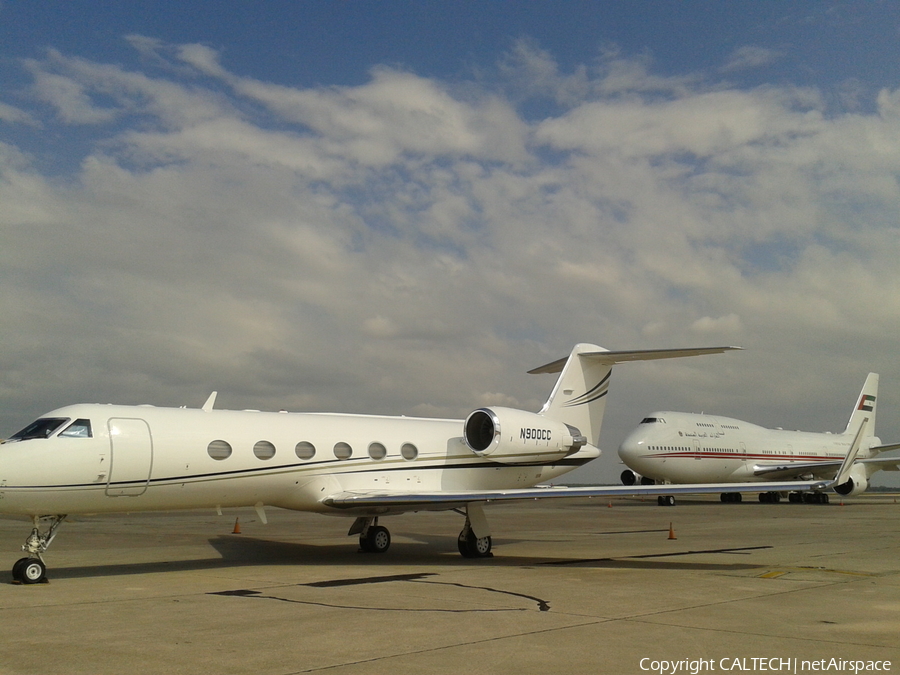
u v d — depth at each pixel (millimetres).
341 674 6434
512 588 11180
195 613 9086
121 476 12383
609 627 8320
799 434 50781
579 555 16281
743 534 22156
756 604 9852
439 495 14258
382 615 8961
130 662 6812
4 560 14930
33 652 7180
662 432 42375
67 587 11266
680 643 7586
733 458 44656
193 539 19766
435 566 14109
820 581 12086
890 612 9336
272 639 7691
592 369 19359
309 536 20828
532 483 18266
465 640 7652
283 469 14352
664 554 16453
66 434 12008
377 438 15992
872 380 54781
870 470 46125
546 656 7035
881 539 20281
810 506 42562
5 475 11258
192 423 13461
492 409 16812
